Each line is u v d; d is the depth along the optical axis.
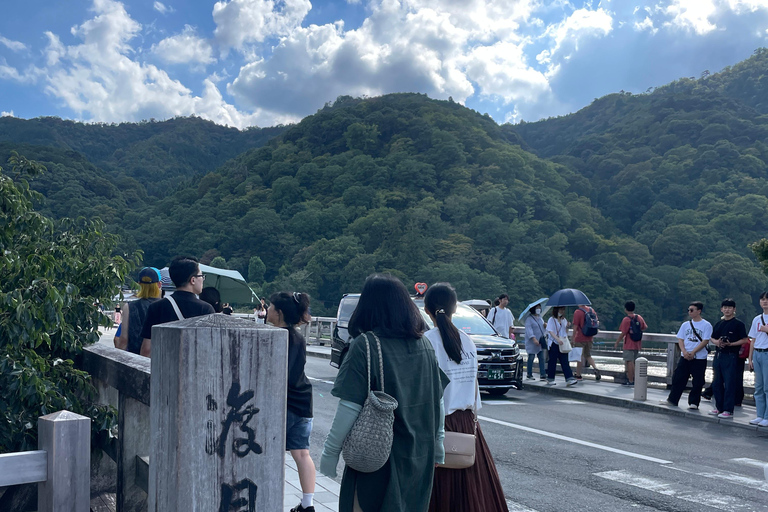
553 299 12.49
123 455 2.73
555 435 7.52
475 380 3.18
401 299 2.37
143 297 4.55
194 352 1.62
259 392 1.70
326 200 150.00
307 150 178.62
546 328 12.60
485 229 122.75
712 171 144.88
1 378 3.28
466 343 3.20
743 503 4.91
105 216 148.25
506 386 10.59
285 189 151.88
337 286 116.88
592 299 105.94
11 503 3.02
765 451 7.05
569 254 121.44
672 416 9.42
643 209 146.88
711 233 121.38
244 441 1.67
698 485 5.41
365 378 2.20
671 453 6.73
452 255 115.31
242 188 159.75
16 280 3.52
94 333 3.79
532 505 4.75
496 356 10.51
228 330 1.67
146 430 2.82
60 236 4.17
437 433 2.43
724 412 8.89
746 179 137.50
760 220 123.69
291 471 5.41
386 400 2.15
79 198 149.50
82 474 2.08
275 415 1.72
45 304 3.26
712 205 131.00
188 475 1.60
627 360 12.39
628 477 5.63
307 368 14.29
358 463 2.13
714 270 110.12
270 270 129.12
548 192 144.25
